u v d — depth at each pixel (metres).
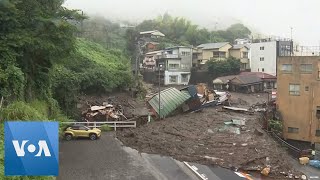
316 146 33.28
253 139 29.05
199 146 26.47
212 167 21.88
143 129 32.16
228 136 30.05
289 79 41.69
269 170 21.56
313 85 40.44
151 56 81.62
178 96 41.38
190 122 36.16
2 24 22.22
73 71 45.25
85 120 36.34
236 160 23.06
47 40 23.41
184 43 96.88
